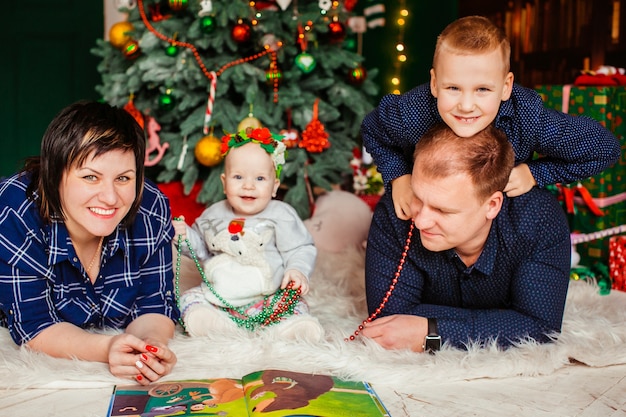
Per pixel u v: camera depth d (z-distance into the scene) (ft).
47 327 5.88
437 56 5.56
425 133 5.91
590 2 13.17
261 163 6.98
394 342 6.18
